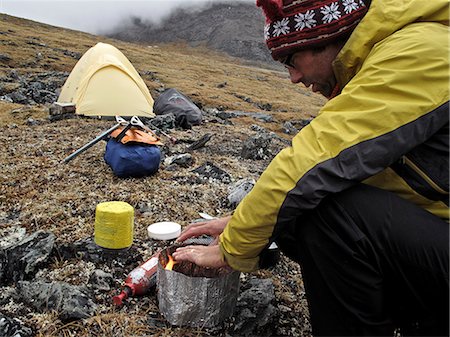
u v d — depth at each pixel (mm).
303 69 766
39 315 957
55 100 7012
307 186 650
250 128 4441
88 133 2908
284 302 1077
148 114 4828
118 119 2037
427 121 618
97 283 1067
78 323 934
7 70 12641
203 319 928
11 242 1305
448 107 616
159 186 1782
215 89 15617
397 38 648
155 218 1475
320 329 735
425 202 681
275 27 741
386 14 667
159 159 1933
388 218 651
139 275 1023
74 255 1184
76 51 22406
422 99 617
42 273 1111
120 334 910
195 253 815
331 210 673
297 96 19672
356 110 645
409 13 661
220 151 2721
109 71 4910
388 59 633
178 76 19000
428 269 642
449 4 660
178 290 908
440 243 636
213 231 954
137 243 1264
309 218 696
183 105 4262
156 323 945
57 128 3189
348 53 701
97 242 1178
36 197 1640
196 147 2674
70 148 2393
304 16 707
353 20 693
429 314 680
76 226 1388
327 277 695
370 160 629
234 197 1665
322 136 657
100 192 1688
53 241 1190
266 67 64438
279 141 3781
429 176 653
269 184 679
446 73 615
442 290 647
